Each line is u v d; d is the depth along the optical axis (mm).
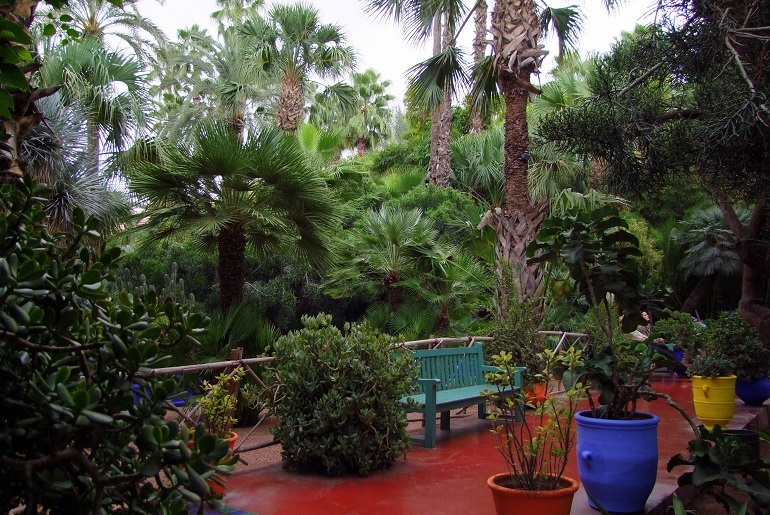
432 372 5945
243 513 3674
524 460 3354
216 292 12328
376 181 17812
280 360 4770
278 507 3795
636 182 4824
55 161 6754
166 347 1915
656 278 4004
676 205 18031
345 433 4527
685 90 4695
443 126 16594
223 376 4492
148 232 8281
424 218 11641
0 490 1601
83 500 1663
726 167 4324
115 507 1953
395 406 4742
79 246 2041
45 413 1573
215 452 1613
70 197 6766
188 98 16281
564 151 5211
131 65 9539
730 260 16266
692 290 18391
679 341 7691
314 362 4598
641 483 3496
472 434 5957
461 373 6359
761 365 7262
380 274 11195
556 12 9461
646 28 4551
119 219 8094
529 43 8383
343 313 13766
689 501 4297
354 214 13672
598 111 4789
